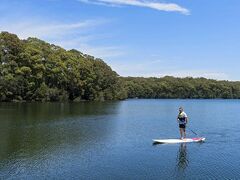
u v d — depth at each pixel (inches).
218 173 1027.9
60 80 4950.8
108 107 3971.5
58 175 989.2
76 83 5290.4
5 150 1304.1
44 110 3112.7
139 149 1365.7
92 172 1025.5
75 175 991.6
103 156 1233.4
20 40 4594.0
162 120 2516.0
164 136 1704.0
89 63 5610.2
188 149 1375.5
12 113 2728.8
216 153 1302.9
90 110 3299.7
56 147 1374.3
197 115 3191.4
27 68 4414.4
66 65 5157.5
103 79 5826.8
